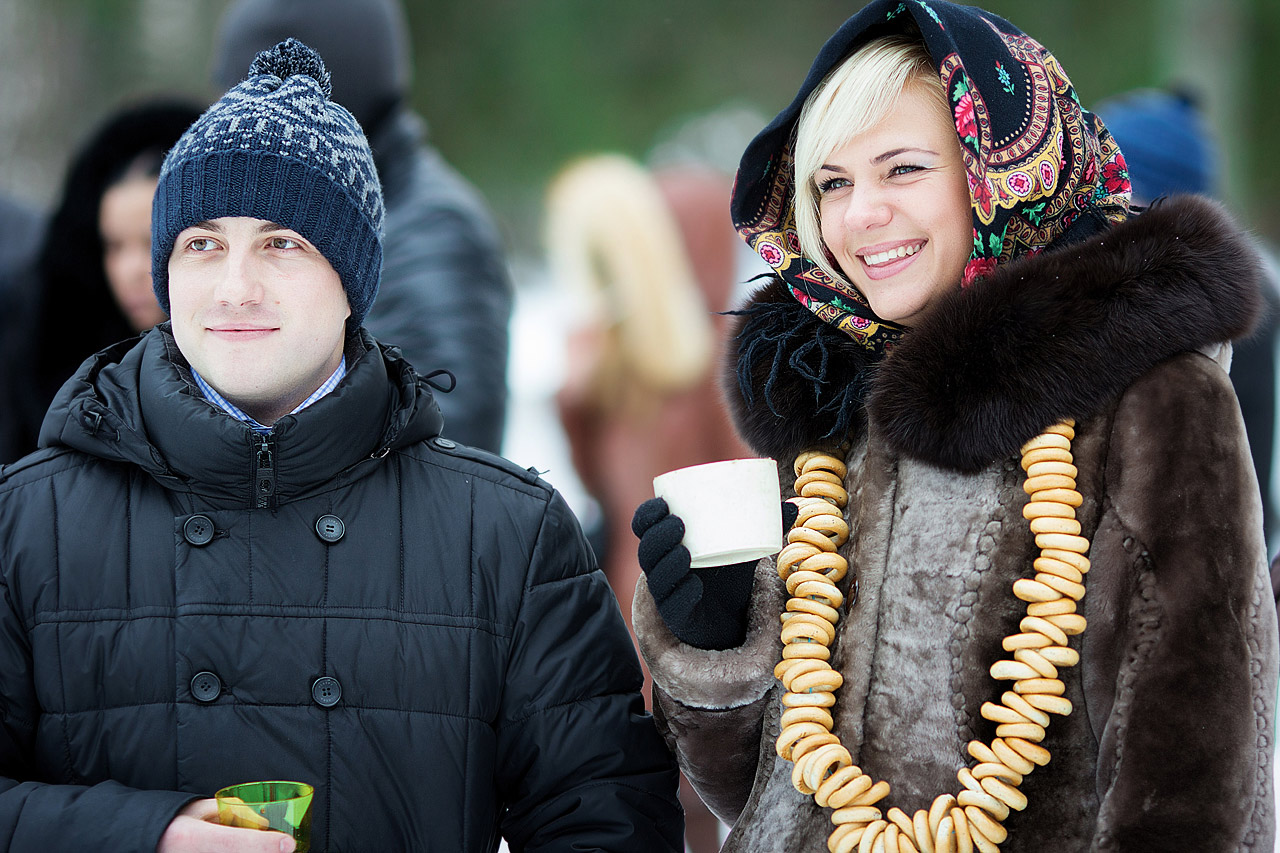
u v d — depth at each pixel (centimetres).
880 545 477
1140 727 407
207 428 462
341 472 489
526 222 6238
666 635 500
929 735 453
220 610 468
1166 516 413
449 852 475
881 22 489
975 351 445
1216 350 437
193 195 472
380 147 825
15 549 469
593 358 965
